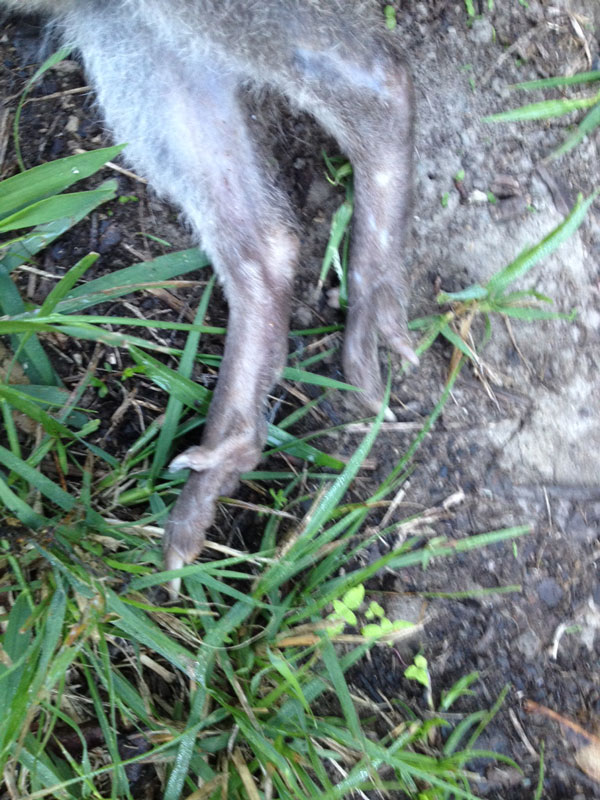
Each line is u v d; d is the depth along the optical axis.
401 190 0.21
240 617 0.20
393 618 0.21
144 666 0.20
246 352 0.20
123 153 0.21
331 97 0.20
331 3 0.19
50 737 0.19
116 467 0.20
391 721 0.21
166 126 0.20
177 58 0.20
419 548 0.22
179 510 0.20
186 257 0.21
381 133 0.20
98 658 0.20
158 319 0.21
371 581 0.21
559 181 0.23
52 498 0.19
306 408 0.21
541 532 0.22
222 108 0.20
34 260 0.21
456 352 0.22
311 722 0.20
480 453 0.22
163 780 0.19
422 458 0.22
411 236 0.22
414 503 0.22
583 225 0.23
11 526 0.19
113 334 0.19
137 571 0.19
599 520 0.22
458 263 0.22
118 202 0.21
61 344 0.21
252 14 0.19
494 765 0.21
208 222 0.20
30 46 0.22
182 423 0.21
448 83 0.23
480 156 0.23
